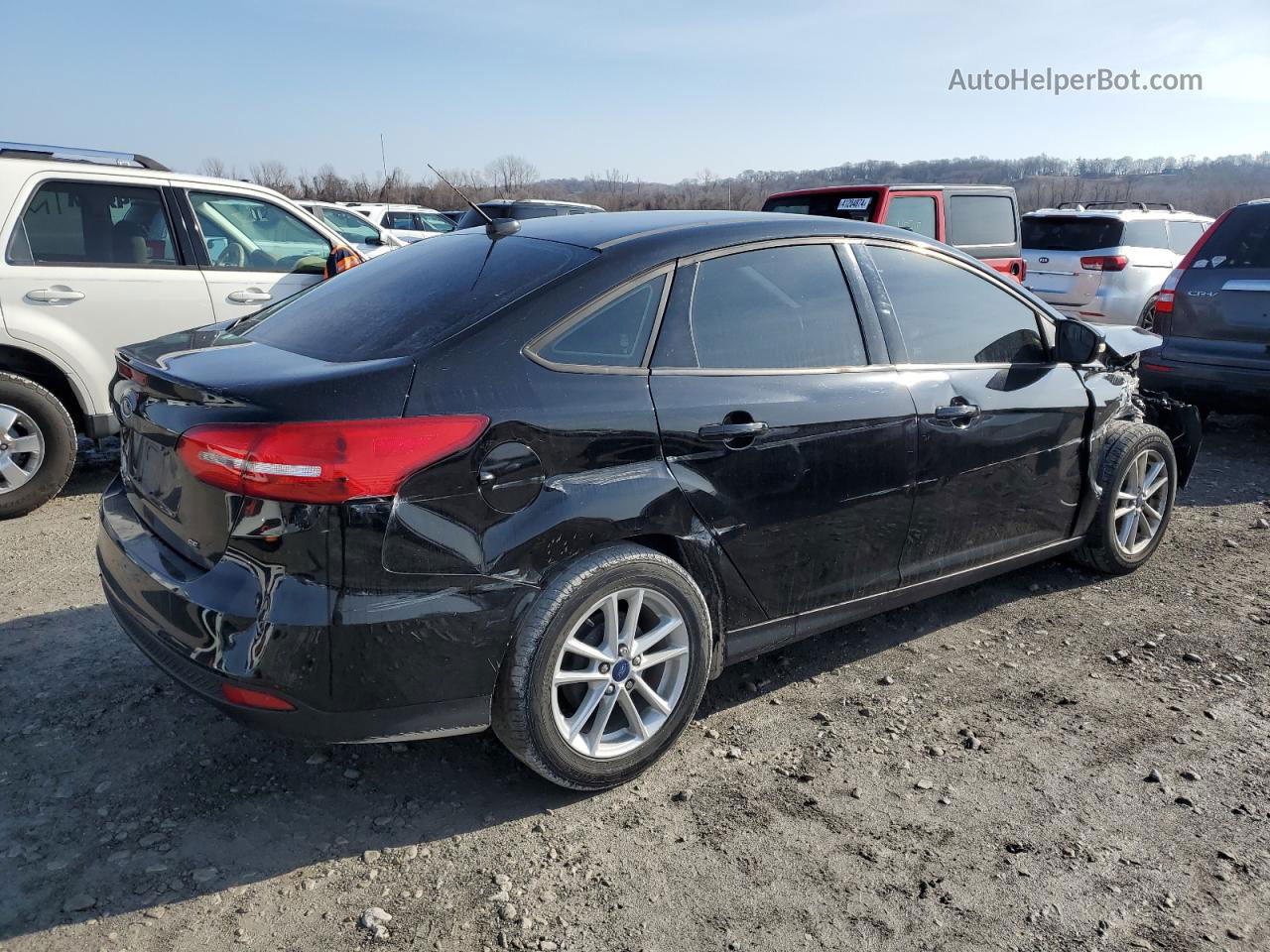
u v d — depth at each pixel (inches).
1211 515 219.0
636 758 113.3
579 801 111.4
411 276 124.7
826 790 113.9
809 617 130.4
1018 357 154.3
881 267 138.3
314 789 112.4
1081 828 107.3
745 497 118.0
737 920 92.9
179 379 102.0
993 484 148.3
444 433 96.4
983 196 388.2
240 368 104.8
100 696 130.5
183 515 101.0
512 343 104.3
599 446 106.3
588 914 93.3
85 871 97.3
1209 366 261.4
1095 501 168.2
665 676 116.8
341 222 642.2
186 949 87.7
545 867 100.0
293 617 93.0
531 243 122.2
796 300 127.3
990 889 97.6
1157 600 170.4
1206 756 122.0
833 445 125.4
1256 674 143.6
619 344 111.0
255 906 93.4
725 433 115.0
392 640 96.0
